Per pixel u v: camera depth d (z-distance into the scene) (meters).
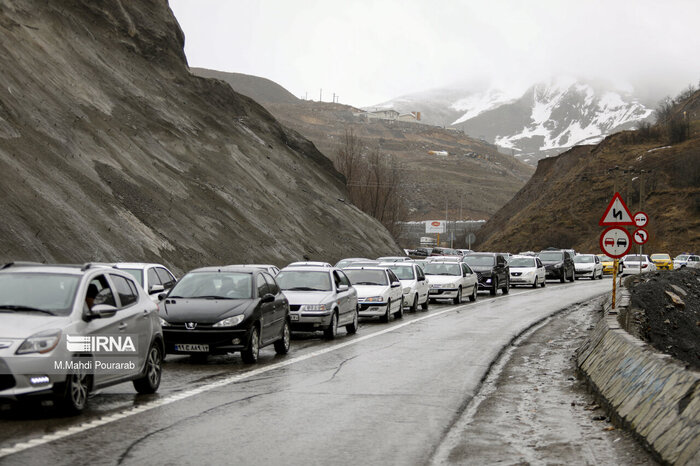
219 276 14.86
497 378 12.74
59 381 8.45
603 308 25.67
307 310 17.59
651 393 8.14
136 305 10.47
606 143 114.44
